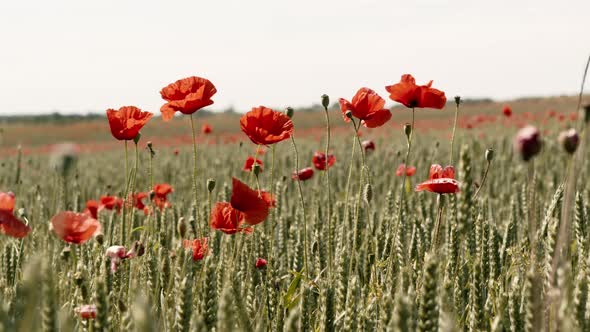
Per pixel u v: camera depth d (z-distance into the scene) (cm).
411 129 372
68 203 698
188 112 410
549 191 703
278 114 410
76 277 312
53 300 229
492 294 328
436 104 395
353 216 528
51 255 433
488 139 1537
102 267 337
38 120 9350
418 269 371
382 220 488
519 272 366
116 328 314
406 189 771
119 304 282
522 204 562
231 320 225
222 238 430
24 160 1494
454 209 384
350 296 293
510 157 1010
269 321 363
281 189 606
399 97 398
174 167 1162
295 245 480
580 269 331
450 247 350
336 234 495
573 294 250
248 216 369
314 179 955
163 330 303
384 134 2162
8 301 304
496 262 376
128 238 409
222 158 1254
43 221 589
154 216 484
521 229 512
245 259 426
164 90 425
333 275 406
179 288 284
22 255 434
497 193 847
